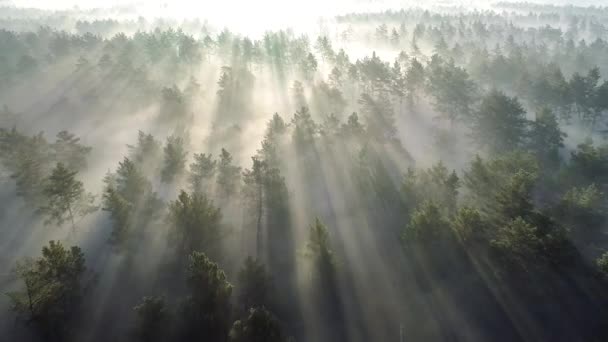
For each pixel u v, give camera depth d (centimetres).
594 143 7388
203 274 2978
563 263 3069
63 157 5512
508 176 4316
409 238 3909
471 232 3500
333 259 3728
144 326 2969
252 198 4816
